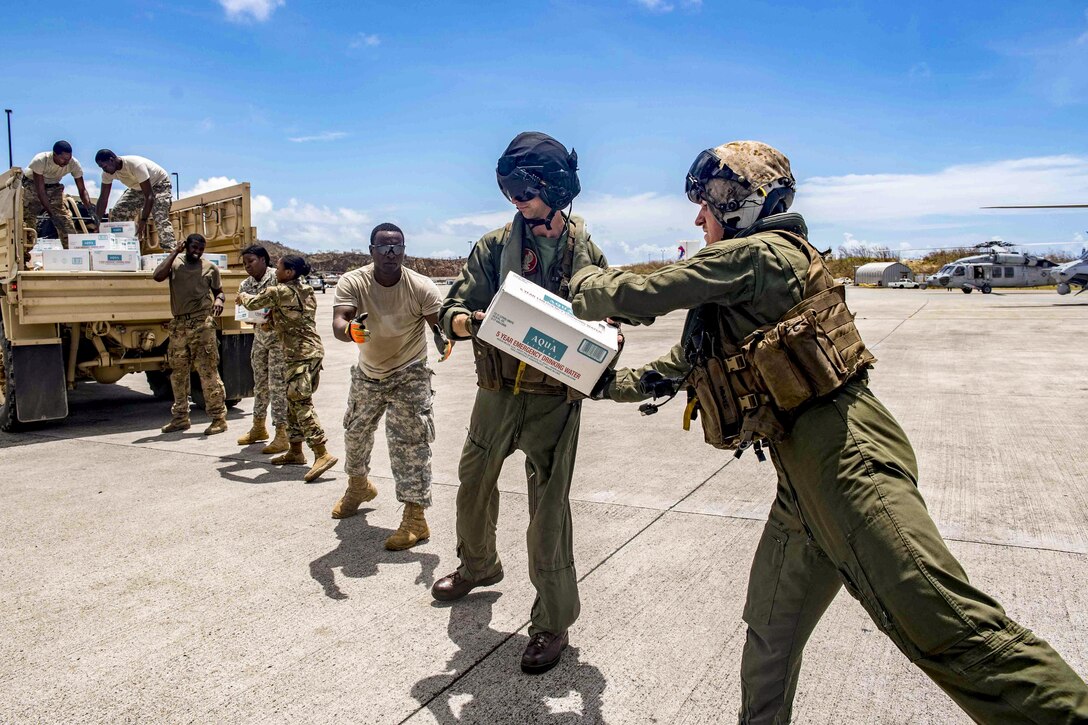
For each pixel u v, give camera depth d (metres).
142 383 10.62
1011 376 8.89
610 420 7.17
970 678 1.46
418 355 3.95
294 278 5.16
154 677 2.70
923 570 1.53
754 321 1.83
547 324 2.30
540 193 2.55
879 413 1.76
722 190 1.94
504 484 5.05
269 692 2.59
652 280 1.79
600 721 2.39
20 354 6.73
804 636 1.95
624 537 3.95
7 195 6.81
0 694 2.60
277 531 4.20
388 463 5.72
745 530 4.00
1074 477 4.76
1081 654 2.67
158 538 4.11
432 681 2.65
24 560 3.81
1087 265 27.12
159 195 8.14
